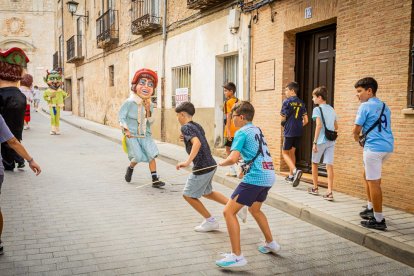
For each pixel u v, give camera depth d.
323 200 6.24
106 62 20.61
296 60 8.29
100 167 9.69
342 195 6.59
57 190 7.29
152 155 7.64
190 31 12.15
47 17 46.00
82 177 8.48
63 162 10.25
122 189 7.47
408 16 5.58
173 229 5.23
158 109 14.45
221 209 6.22
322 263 4.23
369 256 4.46
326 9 7.00
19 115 8.24
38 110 32.09
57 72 16.66
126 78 17.91
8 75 8.12
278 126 8.37
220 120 11.05
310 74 8.09
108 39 18.89
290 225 5.51
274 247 4.39
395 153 5.77
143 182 8.11
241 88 9.65
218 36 10.66
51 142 14.23
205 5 10.85
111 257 4.27
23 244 4.61
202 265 4.11
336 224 5.15
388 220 5.27
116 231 5.12
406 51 5.62
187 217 5.77
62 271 3.91
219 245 4.68
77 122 22.03
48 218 5.61
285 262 4.23
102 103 21.36
